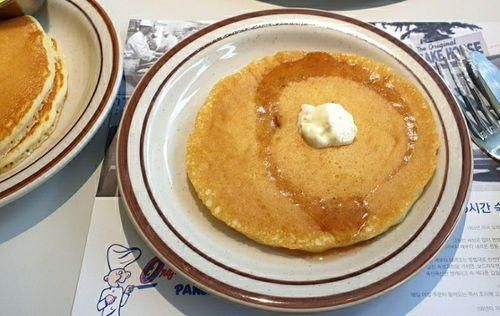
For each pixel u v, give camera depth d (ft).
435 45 1.18
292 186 0.88
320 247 0.82
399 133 0.94
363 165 0.90
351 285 0.75
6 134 0.92
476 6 1.27
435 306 0.81
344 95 0.99
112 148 1.01
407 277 0.76
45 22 1.19
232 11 1.27
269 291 0.75
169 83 1.03
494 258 0.87
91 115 0.94
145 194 0.87
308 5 1.27
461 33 1.20
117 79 1.00
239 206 0.86
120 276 0.85
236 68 1.10
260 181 0.89
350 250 0.83
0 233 0.91
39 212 0.94
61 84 1.05
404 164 0.90
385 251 0.80
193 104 1.04
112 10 1.27
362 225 0.83
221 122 0.96
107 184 0.96
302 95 0.99
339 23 1.12
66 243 0.90
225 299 0.77
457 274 0.85
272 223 0.84
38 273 0.87
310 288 0.75
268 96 1.00
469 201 0.94
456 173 0.89
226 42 1.10
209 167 0.91
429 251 0.79
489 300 0.82
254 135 0.94
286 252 0.84
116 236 0.89
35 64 1.03
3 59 1.03
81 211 0.94
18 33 1.09
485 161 0.99
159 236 0.81
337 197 0.87
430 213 0.84
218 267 0.78
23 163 0.95
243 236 0.86
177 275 0.85
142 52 1.17
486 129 1.01
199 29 1.14
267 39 1.12
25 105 0.96
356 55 1.07
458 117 0.96
